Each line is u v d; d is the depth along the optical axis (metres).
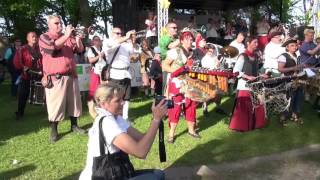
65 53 6.81
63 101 6.84
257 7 19.89
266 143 6.88
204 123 8.16
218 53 8.94
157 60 10.29
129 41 7.73
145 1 16.58
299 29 12.84
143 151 3.54
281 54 7.67
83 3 17.39
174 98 6.77
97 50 7.84
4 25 28.69
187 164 5.91
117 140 3.54
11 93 12.05
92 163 3.62
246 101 7.54
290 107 8.13
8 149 6.52
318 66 8.56
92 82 7.89
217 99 8.51
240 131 7.54
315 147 6.68
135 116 8.55
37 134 7.35
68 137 7.12
